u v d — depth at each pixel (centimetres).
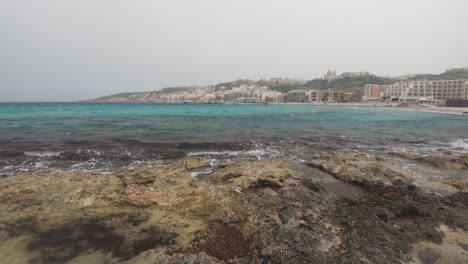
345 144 2547
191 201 970
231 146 2273
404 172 1501
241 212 871
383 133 3412
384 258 662
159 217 867
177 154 1941
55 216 862
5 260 653
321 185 1205
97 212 891
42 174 1319
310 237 722
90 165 1638
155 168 1371
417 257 680
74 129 3122
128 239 745
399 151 2275
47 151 1928
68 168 1564
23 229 787
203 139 2586
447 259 676
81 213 883
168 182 1147
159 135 2816
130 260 655
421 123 5088
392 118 6372
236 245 724
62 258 664
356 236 743
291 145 2381
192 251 691
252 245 716
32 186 1072
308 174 1415
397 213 931
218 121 4634
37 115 5344
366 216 860
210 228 809
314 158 1914
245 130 3369
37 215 865
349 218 840
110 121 4269
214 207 919
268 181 1216
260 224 790
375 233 766
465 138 3166
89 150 1986
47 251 690
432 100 14925
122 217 864
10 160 1698
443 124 4975
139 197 966
